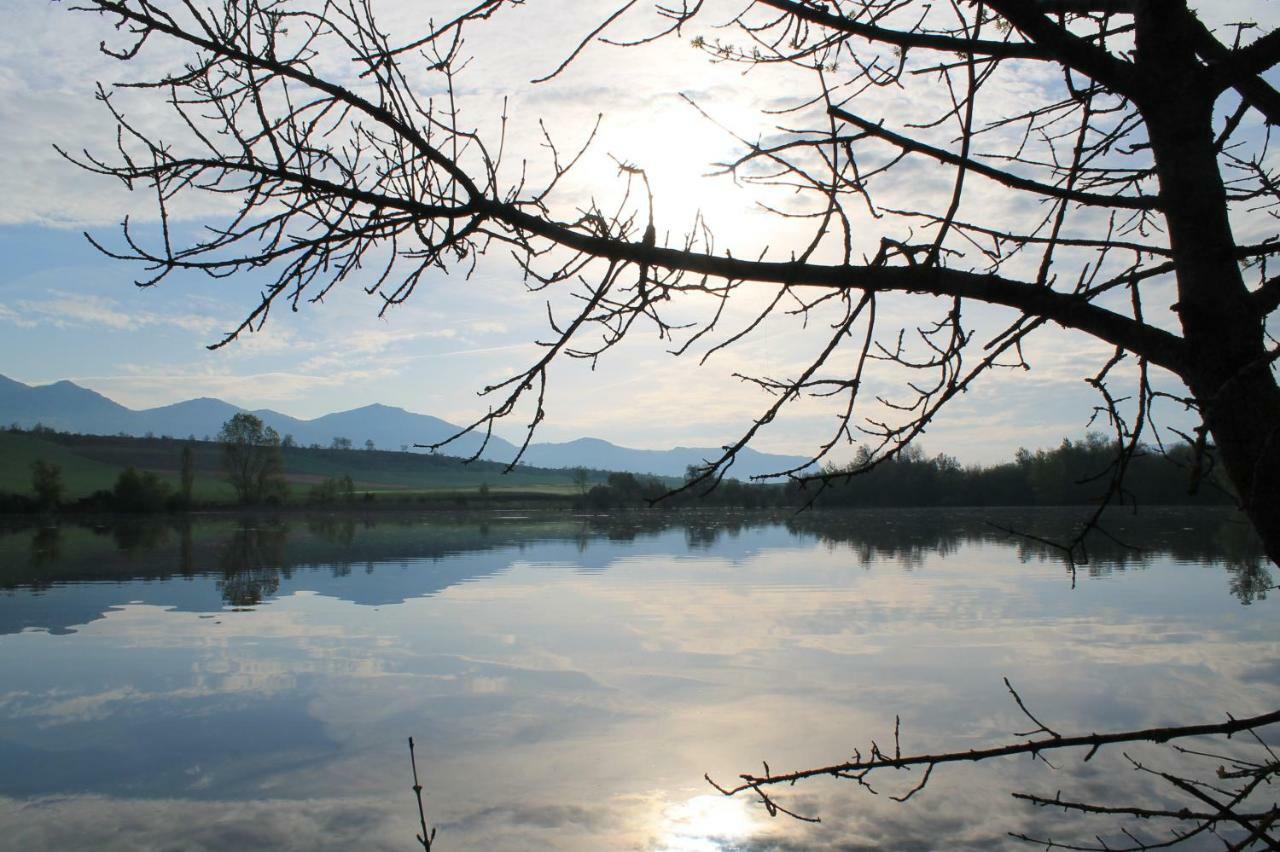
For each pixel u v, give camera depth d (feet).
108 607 118.93
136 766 56.08
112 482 438.81
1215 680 71.82
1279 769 8.54
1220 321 7.77
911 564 166.20
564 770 55.11
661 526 303.27
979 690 70.38
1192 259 7.89
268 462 407.03
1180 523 246.06
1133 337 8.11
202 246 8.63
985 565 162.71
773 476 8.89
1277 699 65.98
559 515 386.73
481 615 109.60
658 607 114.73
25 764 56.59
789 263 8.21
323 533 268.00
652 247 8.27
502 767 55.62
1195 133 8.03
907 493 339.57
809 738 60.29
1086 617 102.83
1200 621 98.99
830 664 80.18
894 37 8.23
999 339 8.33
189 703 69.62
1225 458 7.72
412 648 89.61
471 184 8.29
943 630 96.02
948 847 43.52
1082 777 51.47
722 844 45.03
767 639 92.32
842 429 8.77
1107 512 310.65
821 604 115.85
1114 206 8.12
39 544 220.43
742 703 68.23
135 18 8.22
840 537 238.89
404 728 63.31
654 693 71.31
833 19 8.24
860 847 43.83
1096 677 73.51
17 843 45.52
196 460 538.06
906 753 56.95
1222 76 7.97
